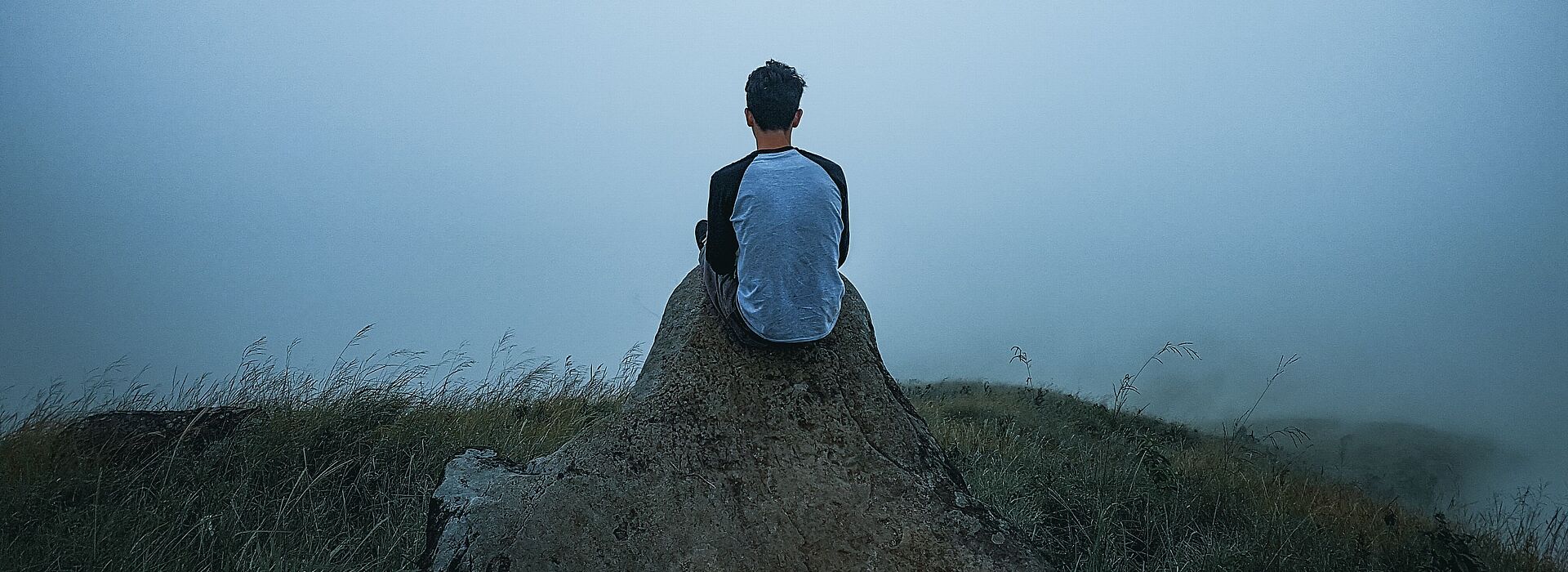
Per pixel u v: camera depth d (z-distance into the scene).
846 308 3.38
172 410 5.99
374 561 4.80
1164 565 5.38
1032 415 10.85
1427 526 6.66
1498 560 6.28
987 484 6.23
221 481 5.31
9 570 4.34
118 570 4.43
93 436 5.54
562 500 3.07
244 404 6.20
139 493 5.16
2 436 5.41
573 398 7.84
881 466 3.08
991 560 2.92
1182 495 6.29
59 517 4.79
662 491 3.04
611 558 2.94
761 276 2.91
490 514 3.15
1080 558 5.25
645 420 3.19
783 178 2.94
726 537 2.93
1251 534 5.93
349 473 5.61
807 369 3.17
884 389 3.25
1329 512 6.90
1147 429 9.16
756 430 3.10
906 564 2.88
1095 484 6.31
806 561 2.88
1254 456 8.10
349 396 6.29
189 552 4.70
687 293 3.48
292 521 5.06
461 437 6.19
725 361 3.19
